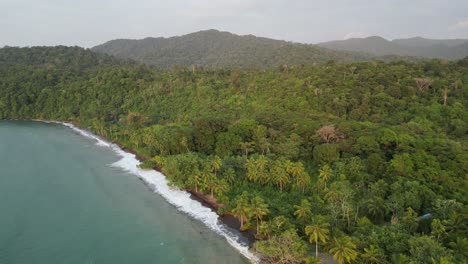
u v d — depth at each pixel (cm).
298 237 6031
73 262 6194
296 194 7994
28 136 16425
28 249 6562
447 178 7475
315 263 5588
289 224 6369
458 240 5244
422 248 5012
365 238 5666
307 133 10675
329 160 9306
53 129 18262
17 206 8450
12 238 6944
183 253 6444
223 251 6462
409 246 5291
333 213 6406
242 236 6912
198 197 8825
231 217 7700
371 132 9756
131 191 9512
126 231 7288
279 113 12862
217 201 8412
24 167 11581
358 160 8869
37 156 12950
